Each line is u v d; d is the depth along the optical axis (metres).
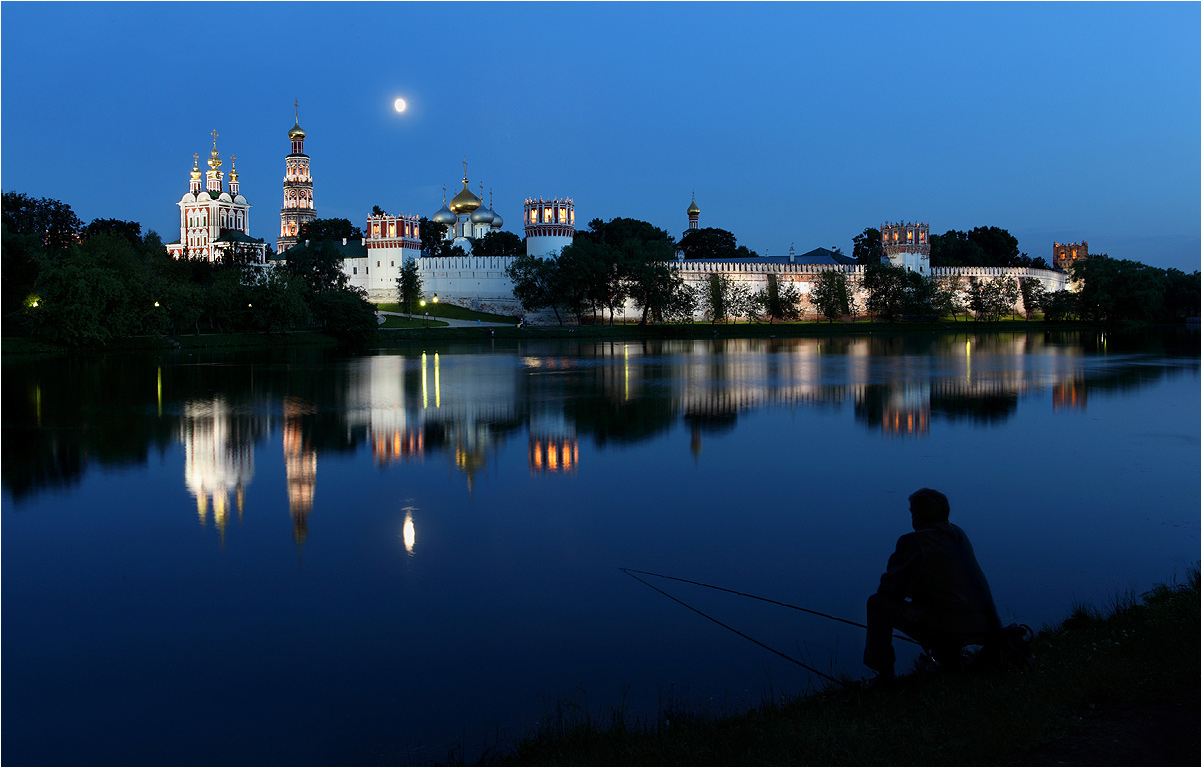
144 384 60.88
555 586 19.05
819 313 170.62
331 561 21.02
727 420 43.41
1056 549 21.16
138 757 12.13
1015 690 9.11
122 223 177.62
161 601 18.45
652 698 13.46
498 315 160.12
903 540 10.34
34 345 87.62
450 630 16.59
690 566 20.39
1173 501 25.98
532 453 34.75
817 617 16.84
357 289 154.12
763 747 8.74
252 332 113.12
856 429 40.41
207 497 27.62
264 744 12.45
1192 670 9.09
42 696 14.08
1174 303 182.38
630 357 89.44
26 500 27.28
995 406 47.97
